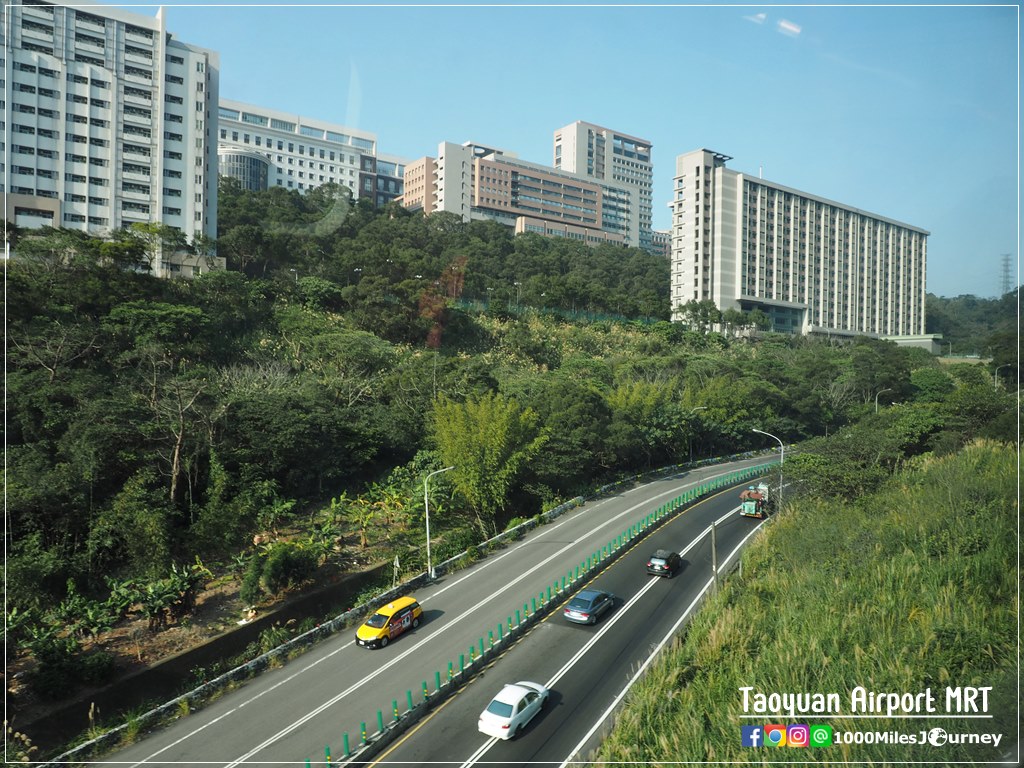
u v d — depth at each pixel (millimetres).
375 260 83562
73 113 78188
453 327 78312
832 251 149125
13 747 21984
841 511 35281
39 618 26703
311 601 32969
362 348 60562
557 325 97688
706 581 34719
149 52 84000
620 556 38969
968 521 26750
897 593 22297
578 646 27531
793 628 21750
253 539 37875
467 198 164125
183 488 38875
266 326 64562
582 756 19844
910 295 164500
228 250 77000
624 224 195750
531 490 47219
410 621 29688
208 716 23203
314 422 44812
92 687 25234
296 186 156750
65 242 53469
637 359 85500
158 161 83812
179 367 48906
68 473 33219
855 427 51469
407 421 51406
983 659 17578
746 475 62656
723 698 18969
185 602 30422
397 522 43312
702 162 132750
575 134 193375
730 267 132750
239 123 149000
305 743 21172
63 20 78125
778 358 103188
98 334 45656
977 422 50375
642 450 62062
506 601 32250
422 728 21797
